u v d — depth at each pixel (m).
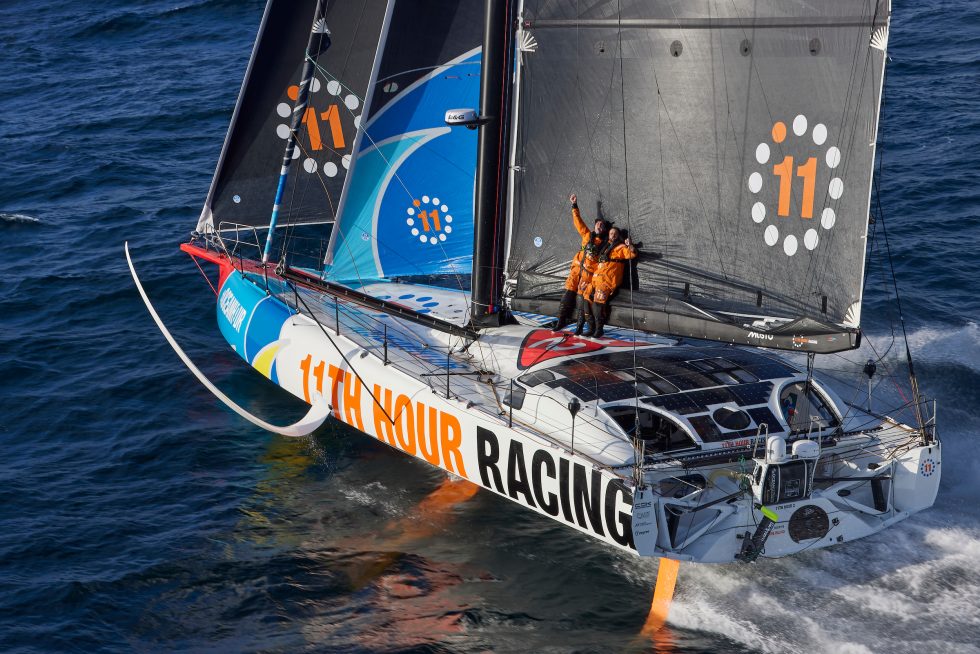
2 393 60.81
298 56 66.12
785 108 42.28
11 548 46.94
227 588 44.41
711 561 41.94
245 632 41.81
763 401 46.53
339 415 55.53
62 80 130.50
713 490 43.78
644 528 40.69
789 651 39.41
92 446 55.69
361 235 60.12
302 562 46.09
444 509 50.00
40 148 105.31
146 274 76.25
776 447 41.25
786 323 43.84
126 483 52.38
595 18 45.97
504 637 41.12
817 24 40.72
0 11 165.38
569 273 50.75
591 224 49.09
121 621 42.59
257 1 156.62
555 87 47.75
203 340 67.75
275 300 61.97
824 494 43.00
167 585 44.66
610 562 45.72
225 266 67.62
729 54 43.06
